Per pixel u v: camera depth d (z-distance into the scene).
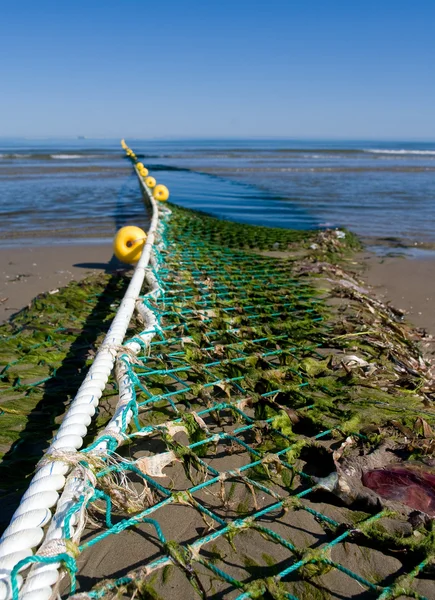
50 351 4.42
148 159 38.22
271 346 4.42
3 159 36.72
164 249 7.59
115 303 5.97
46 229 11.35
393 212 14.16
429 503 2.29
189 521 2.27
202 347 4.23
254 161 36.31
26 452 2.89
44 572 1.62
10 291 6.70
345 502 2.32
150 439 2.88
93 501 2.15
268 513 2.32
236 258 7.92
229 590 1.91
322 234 10.02
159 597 1.79
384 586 1.92
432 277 7.54
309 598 1.88
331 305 5.74
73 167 28.09
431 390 3.60
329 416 3.13
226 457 2.76
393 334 4.75
